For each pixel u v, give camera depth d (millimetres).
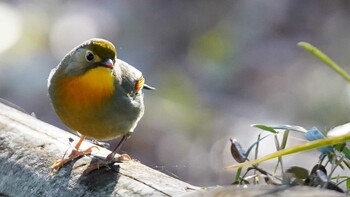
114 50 7395
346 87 13859
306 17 16391
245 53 15625
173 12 16672
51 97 7391
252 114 13828
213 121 13570
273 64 15250
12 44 15164
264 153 11906
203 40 16016
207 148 12969
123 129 7500
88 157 6160
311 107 13664
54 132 6676
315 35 15984
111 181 5691
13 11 16047
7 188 6176
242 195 4383
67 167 6020
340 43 15586
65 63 7297
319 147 5168
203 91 14617
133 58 15523
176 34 16234
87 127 7301
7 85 14117
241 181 5820
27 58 14805
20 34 15453
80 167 5988
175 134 13211
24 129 6688
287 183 5465
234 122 13539
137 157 12781
